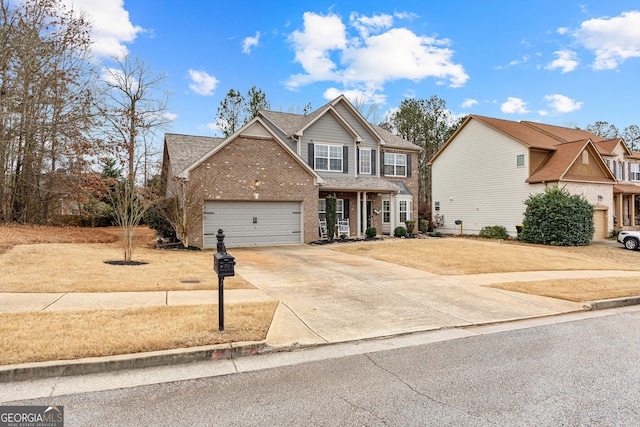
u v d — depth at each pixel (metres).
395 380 4.04
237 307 6.40
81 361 4.08
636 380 4.09
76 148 17.00
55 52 17.06
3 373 3.81
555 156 23.34
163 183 20.50
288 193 17.05
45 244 13.07
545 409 3.39
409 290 8.53
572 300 8.11
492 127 24.72
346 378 4.07
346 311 6.75
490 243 19.83
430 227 29.75
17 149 17.20
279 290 8.08
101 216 25.30
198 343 4.74
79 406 3.36
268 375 4.14
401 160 23.80
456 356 4.81
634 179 30.28
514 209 23.48
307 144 19.69
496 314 6.95
